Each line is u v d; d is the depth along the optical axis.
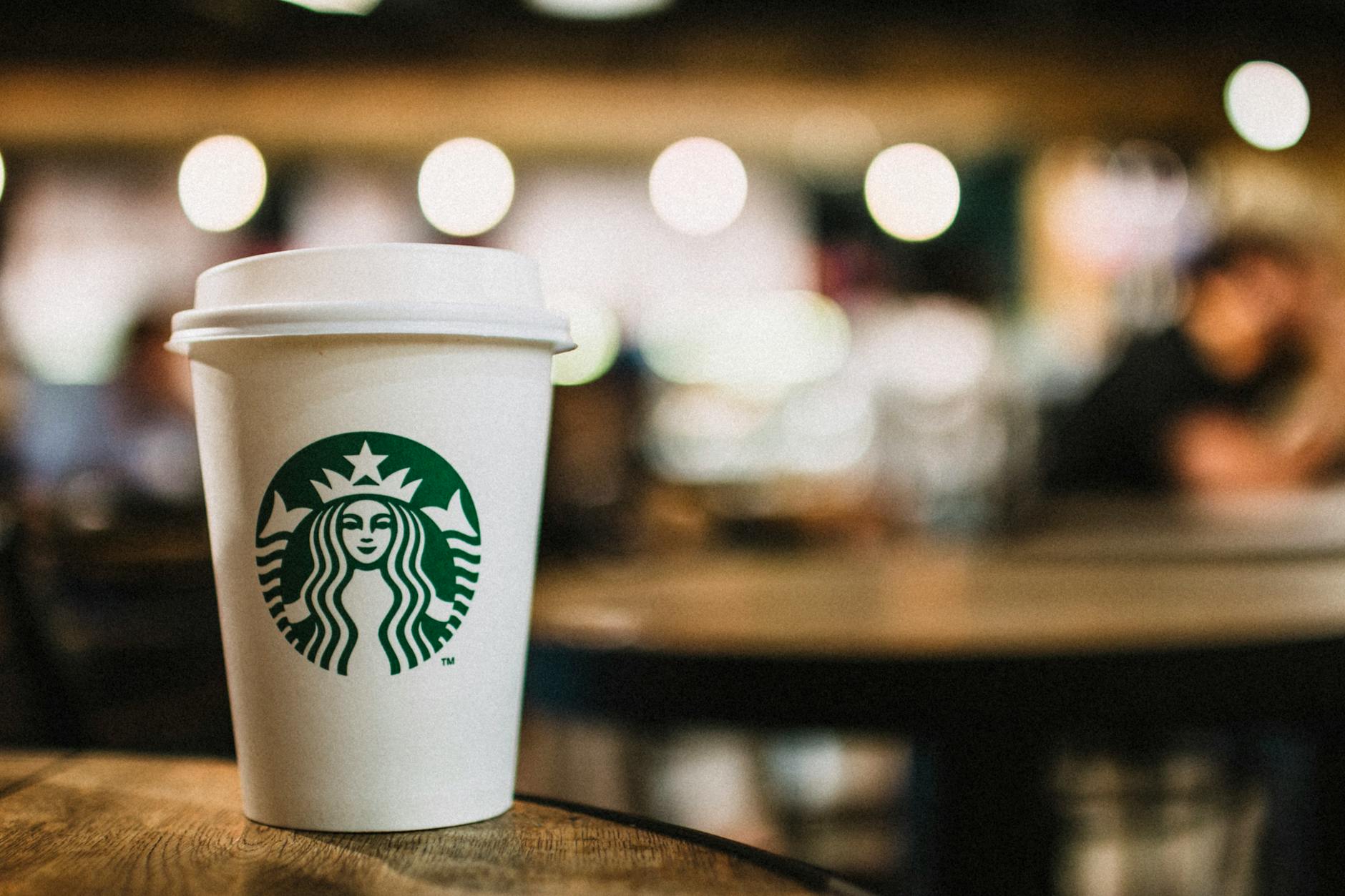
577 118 5.94
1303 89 4.69
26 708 1.15
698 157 5.25
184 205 5.34
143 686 1.46
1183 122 5.92
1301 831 1.86
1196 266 3.79
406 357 0.61
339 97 5.52
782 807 2.86
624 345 7.40
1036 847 1.40
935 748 1.45
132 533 1.56
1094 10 4.98
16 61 4.95
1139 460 3.72
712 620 1.49
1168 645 1.17
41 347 6.42
